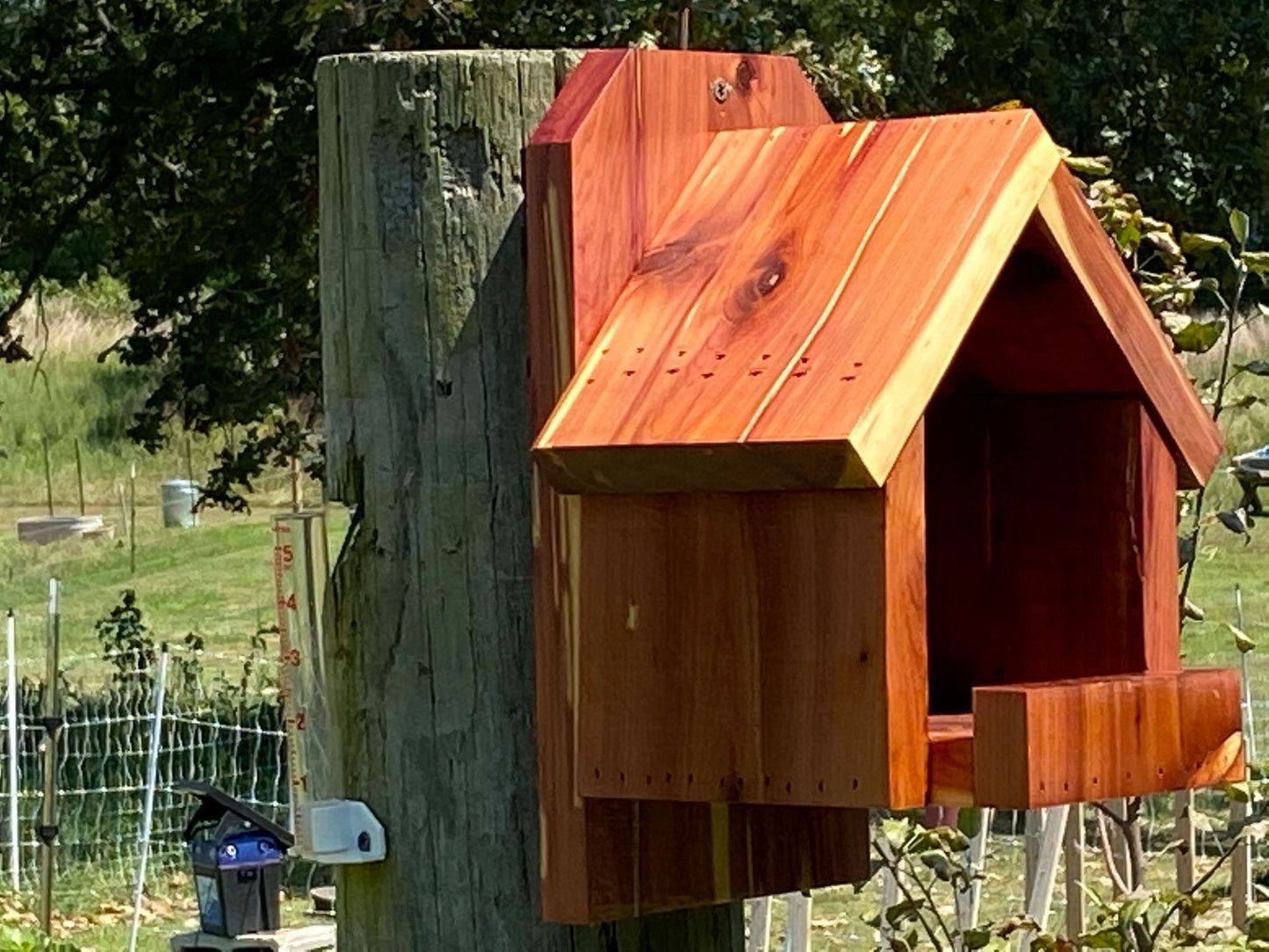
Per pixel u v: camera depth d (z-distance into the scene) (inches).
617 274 112.8
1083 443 127.6
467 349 114.0
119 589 807.1
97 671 610.2
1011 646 131.2
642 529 109.3
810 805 106.6
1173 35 415.8
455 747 114.0
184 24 472.7
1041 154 111.3
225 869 283.9
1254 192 425.4
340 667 116.4
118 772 450.6
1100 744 107.0
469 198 114.1
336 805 115.6
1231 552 706.8
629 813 112.6
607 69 113.8
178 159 478.0
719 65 119.0
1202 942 160.2
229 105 457.7
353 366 115.7
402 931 114.9
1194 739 113.5
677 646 108.4
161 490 1008.9
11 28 479.2
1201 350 169.2
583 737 110.8
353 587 115.6
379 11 384.8
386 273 114.7
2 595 806.5
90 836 418.3
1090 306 117.1
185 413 488.4
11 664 389.7
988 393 131.0
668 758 108.6
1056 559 129.0
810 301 108.0
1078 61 418.3
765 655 105.9
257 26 447.8
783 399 103.5
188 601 772.6
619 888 112.0
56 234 502.3
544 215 111.8
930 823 176.6
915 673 103.4
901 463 102.7
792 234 111.8
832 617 104.0
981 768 103.3
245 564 855.7
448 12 377.4
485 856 113.8
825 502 104.0
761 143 117.3
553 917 111.9
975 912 205.0
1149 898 156.2
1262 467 178.1
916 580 103.4
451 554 114.0
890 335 104.2
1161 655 126.6
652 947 119.0
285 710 119.0
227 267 468.4
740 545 106.4
